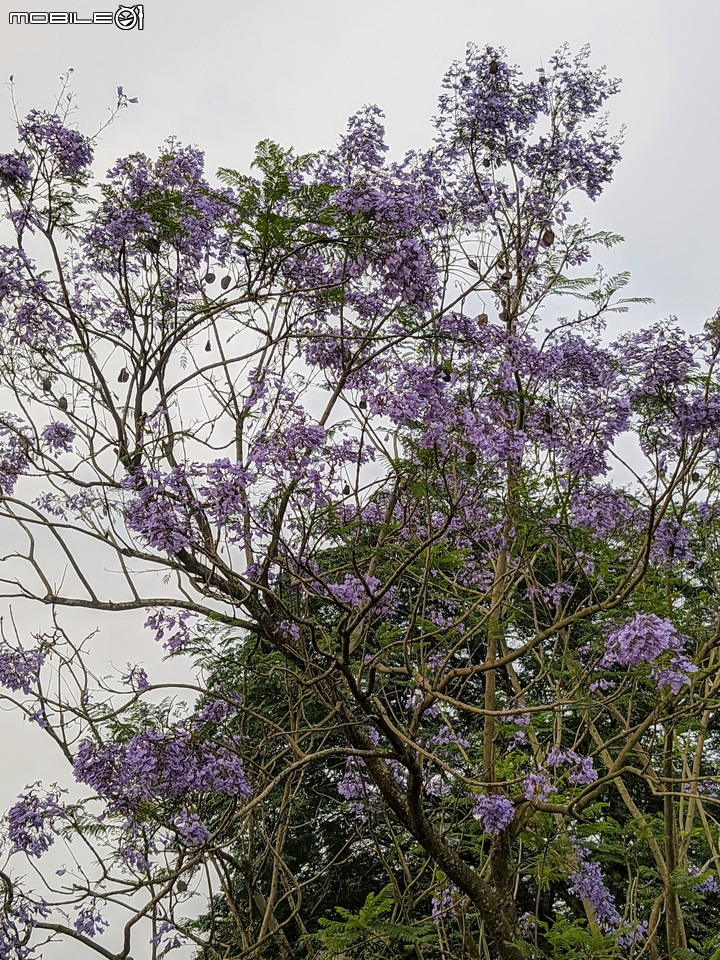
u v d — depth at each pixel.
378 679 8.27
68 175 6.71
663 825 7.63
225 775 6.43
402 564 6.00
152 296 7.18
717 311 5.70
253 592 6.55
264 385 6.19
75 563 6.13
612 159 8.01
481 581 8.09
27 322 7.00
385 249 6.47
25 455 7.09
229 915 9.64
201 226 7.10
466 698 12.15
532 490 6.72
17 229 6.72
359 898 11.82
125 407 6.74
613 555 6.89
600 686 6.72
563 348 7.23
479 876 8.05
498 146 8.04
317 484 5.87
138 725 6.44
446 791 8.21
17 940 5.66
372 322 6.92
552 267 8.14
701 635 7.02
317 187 6.19
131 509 5.63
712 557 7.70
